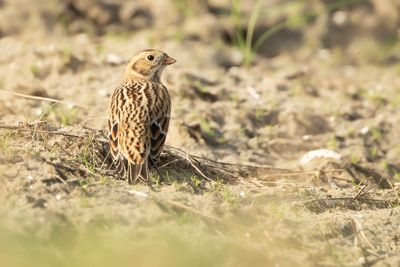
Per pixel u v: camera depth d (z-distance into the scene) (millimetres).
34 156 11258
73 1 20391
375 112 16797
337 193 12258
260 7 21594
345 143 15406
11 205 10211
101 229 9953
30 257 9195
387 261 10523
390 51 22047
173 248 9734
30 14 19906
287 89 17625
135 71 12797
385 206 12180
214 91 16469
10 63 16828
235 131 15109
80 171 11188
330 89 18109
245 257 9891
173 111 15344
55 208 10234
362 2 23094
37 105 15047
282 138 15312
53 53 17047
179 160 12320
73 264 9156
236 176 12742
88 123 14375
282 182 12766
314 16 22484
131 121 11359
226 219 10695
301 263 10141
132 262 9344
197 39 20672
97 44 18891
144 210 10438
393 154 15180
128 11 20797
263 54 21547
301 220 11047
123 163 11195
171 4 21219
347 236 10945
